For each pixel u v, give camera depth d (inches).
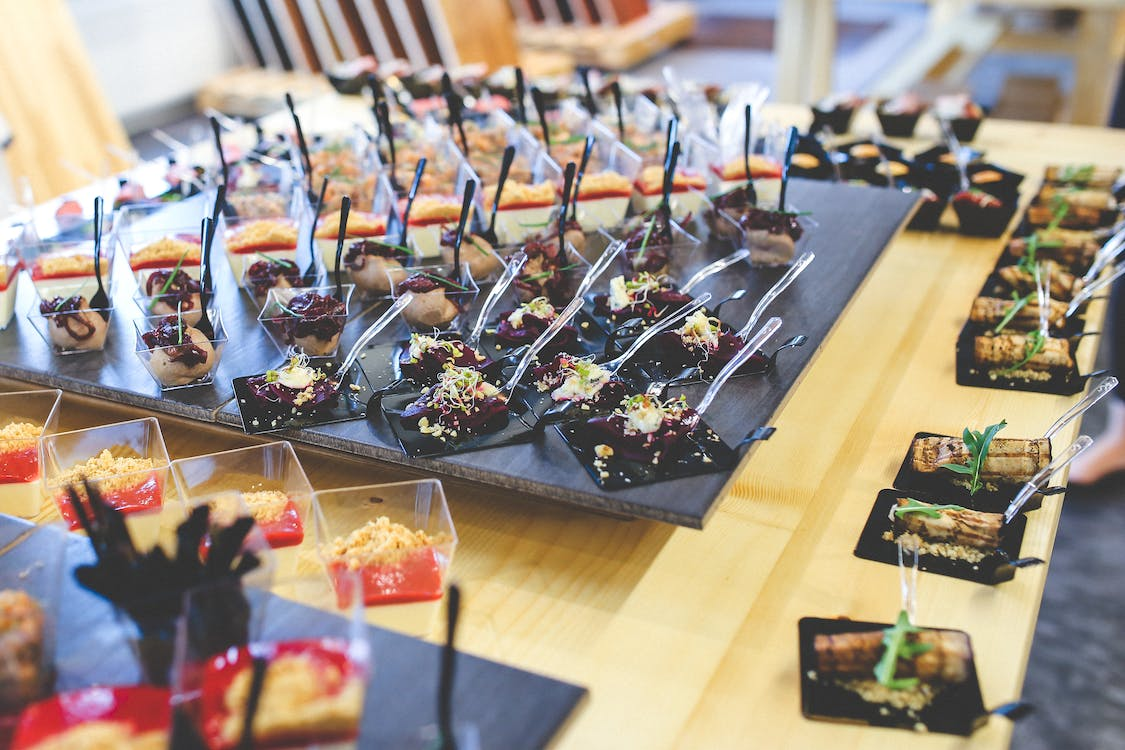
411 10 192.7
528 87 137.1
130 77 234.7
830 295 86.1
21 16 159.0
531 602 60.9
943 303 95.5
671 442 63.6
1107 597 117.8
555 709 48.9
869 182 115.8
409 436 67.5
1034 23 210.7
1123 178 113.7
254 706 43.4
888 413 78.2
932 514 63.4
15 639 47.6
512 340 78.2
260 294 87.1
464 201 82.3
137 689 48.2
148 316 80.8
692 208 103.3
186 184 115.0
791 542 64.7
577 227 93.6
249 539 53.4
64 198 116.0
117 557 54.1
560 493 62.4
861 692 53.5
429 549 56.4
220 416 72.1
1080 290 91.4
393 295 81.9
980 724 51.3
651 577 62.5
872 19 333.4
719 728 52.4
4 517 58.9
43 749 44.8
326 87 208.8
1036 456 67.5
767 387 72.0
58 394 72.9
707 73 276.7
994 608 58.9
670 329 76.5
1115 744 100.8
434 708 48.8
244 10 230.2
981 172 115.1
